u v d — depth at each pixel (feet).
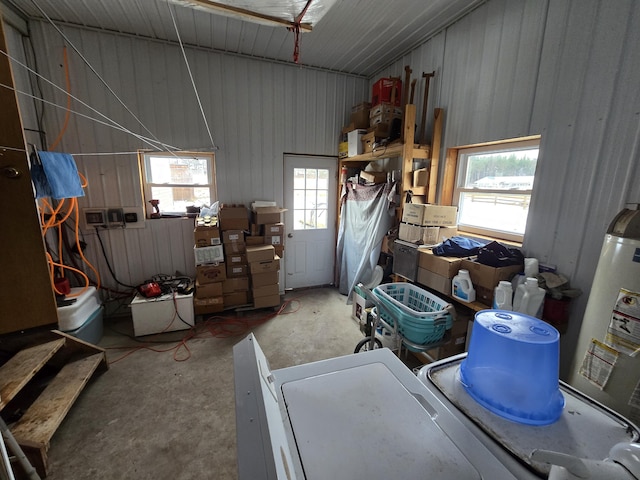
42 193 6.68
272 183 11.52
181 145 10.00
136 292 9.55
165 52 9.35
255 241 10.46
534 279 5.54
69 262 9.44
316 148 11.96
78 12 7.80
